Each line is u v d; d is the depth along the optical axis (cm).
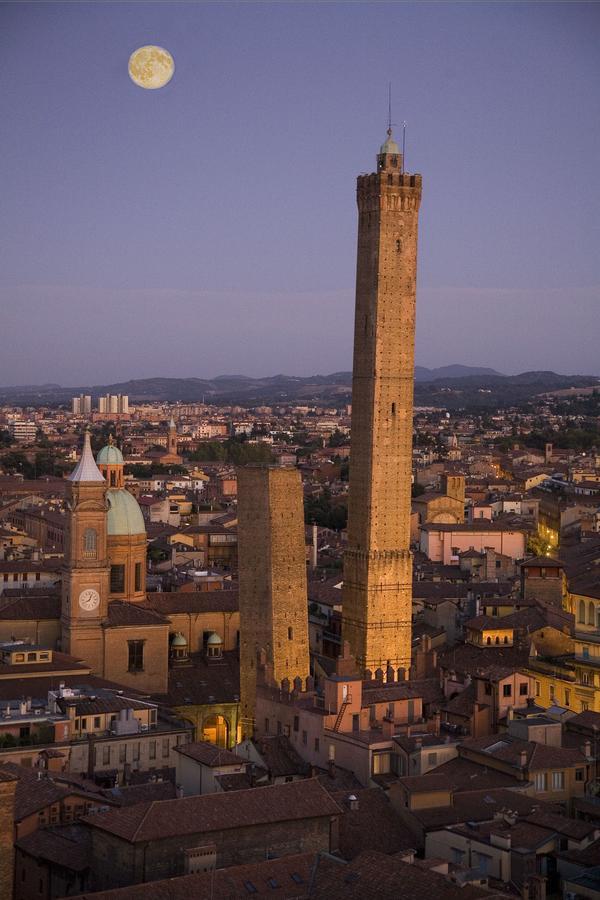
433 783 18162
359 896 15088
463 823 17588
